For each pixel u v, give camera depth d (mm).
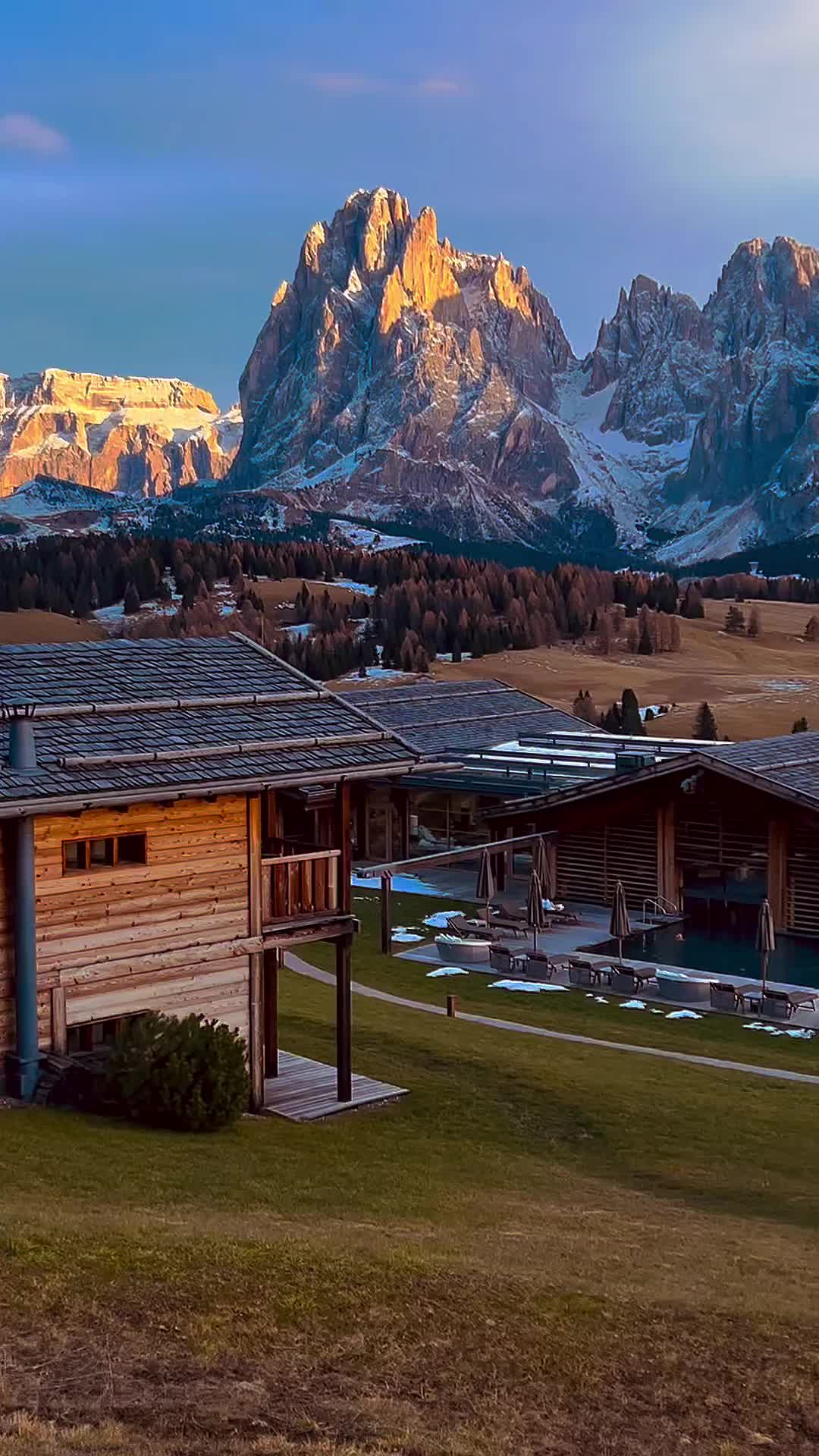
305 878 24094
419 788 55719
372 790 58031
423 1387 11039
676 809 47000
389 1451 9664
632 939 43625
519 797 53094
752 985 35469
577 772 53469
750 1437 10695
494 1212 17984
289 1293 12625
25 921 20594
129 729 22578
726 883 46250
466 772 55688
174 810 22531
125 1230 14164
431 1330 12188
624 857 48438
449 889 51719
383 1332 12031
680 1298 13789
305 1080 25422
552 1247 15820
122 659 25391
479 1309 12781
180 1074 20750
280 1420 10070
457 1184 19719
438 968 39375
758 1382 11742
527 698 72125
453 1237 16016
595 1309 13109
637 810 47688
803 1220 19281
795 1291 14703
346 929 24250
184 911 22641
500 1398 10961
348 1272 13352
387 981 37438
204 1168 18781
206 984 22953
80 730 22141
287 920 23719
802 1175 21547
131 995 22047
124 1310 11859
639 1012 34688
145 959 22156
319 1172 19484
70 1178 17266
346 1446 9625
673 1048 30547
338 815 24453
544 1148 22641
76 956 21422
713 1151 22672
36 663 24391
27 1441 9180
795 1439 10727
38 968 21000
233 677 25750
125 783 20859
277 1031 26609
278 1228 15336
